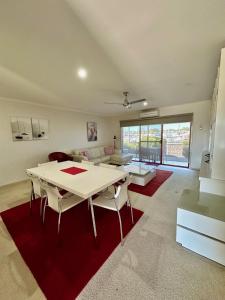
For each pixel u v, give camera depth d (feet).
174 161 18.06
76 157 14.75
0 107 11.13
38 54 5.47
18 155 12.32
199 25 4.15
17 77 7.57
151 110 17.48
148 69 6.91
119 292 3.68
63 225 6.42
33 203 8.48
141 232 5.85
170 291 3.67
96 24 4.03
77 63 6.22
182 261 4.51
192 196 5.94
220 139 5.75
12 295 3.67
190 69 7.00
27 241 5.50
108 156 18.26
